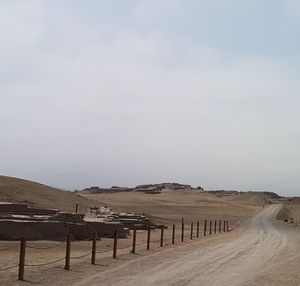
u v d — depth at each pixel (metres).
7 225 27.47
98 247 28.19
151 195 183.75
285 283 17.55
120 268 19.05
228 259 24.53
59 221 31.69
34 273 16.78
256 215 115.12
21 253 15.52
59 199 64.94
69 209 61.12
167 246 30.73
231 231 56.22
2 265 18.69
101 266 19.42
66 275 16.66
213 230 56.06
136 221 48.19
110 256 23.36
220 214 109.56
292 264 23.56
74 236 31.12
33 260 20.56
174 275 17.83
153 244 31.88
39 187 66.50
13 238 27.41
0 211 36.19
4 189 58.31
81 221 34.50
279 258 26.25
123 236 36.62
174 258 23.73
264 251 30.11
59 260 20.31
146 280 16.30
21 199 56.88
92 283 15.20
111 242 32.03
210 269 20.22
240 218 99.38
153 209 105.19
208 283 16.42
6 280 15.21
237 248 31.53
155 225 51.91
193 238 40.22
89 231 32.06
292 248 33.16
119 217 50.88
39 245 26.19
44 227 29.14
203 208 124.12
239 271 20.12
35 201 57.97
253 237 44.78
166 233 45.00
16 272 16.91
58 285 14.67
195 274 18.44
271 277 18.88
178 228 57.06
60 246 26.69
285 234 51.09
